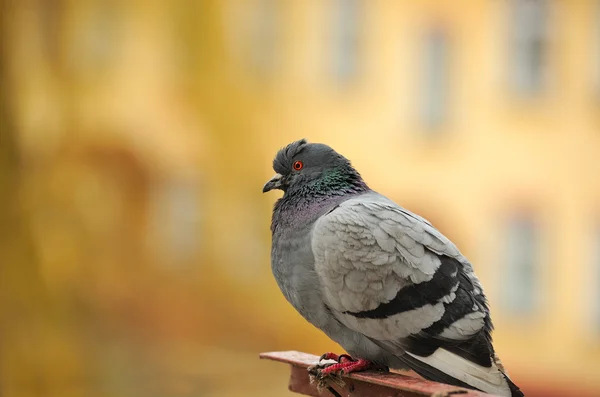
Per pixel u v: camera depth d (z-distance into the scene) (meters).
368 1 16.39
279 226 6.30
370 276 5.70
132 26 15.23
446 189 16.48
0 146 13.09
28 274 13.16
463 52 16.59
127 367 14.33
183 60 15.41
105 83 14.98
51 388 13.35
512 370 16.64
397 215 5.91
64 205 14.04
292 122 15.89
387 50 16.36
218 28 15.55
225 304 15.07
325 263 5.78
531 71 17.00
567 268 16.73
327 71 16.25
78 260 13.99
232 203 15.39
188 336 14.88
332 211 6.02
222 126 15.48
